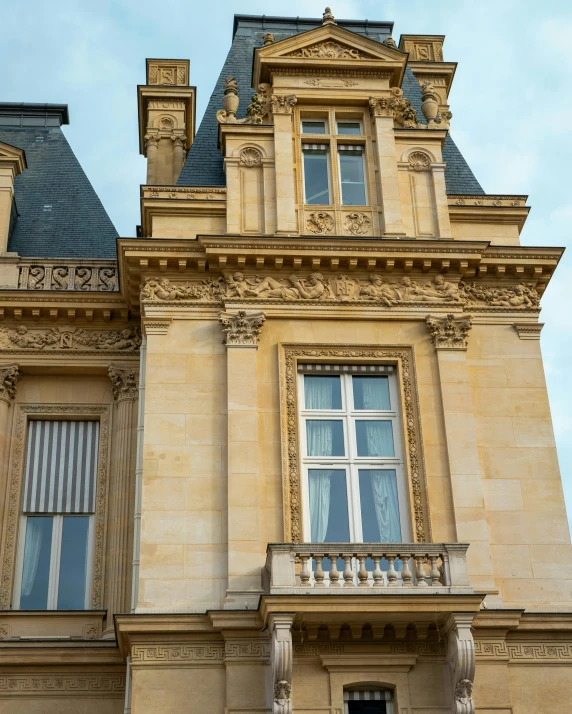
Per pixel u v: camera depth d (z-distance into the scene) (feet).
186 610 81.41
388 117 103.24
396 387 92.89
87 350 101.50
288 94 103.30
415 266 95.76
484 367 93.86
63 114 129.59
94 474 99.25
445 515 86.48
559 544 86.38
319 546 79.82
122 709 87.92
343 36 105.70
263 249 94.07
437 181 100.99
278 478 86.89
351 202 101.30
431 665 80.02
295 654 79.36
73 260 104.88
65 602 94.27
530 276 98.12
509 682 80.38
